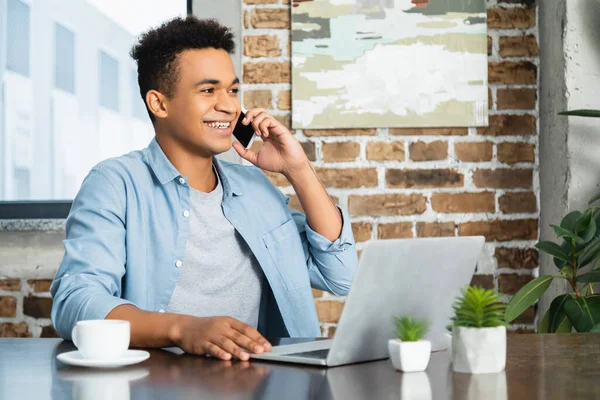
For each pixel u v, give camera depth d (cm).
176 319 124
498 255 276
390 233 276
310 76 276
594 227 220
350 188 277
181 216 168
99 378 100
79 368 108
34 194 288
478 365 101
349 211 276
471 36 277
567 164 254
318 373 103
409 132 278
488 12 279
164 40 169
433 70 276
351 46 276
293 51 276
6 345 131
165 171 170
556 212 261
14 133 288
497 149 278
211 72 168
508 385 93
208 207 174
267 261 175
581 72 254
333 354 107
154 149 172
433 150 278
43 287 276
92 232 155
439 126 276
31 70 288
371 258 103
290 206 277
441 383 95
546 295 273
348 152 277
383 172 277
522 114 279
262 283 180
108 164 167
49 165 288
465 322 103
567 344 125
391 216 276
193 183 175
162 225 167
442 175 277
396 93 276
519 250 277
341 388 93
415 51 276
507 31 279
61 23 289
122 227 161
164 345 124
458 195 277
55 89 289
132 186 166
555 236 259
